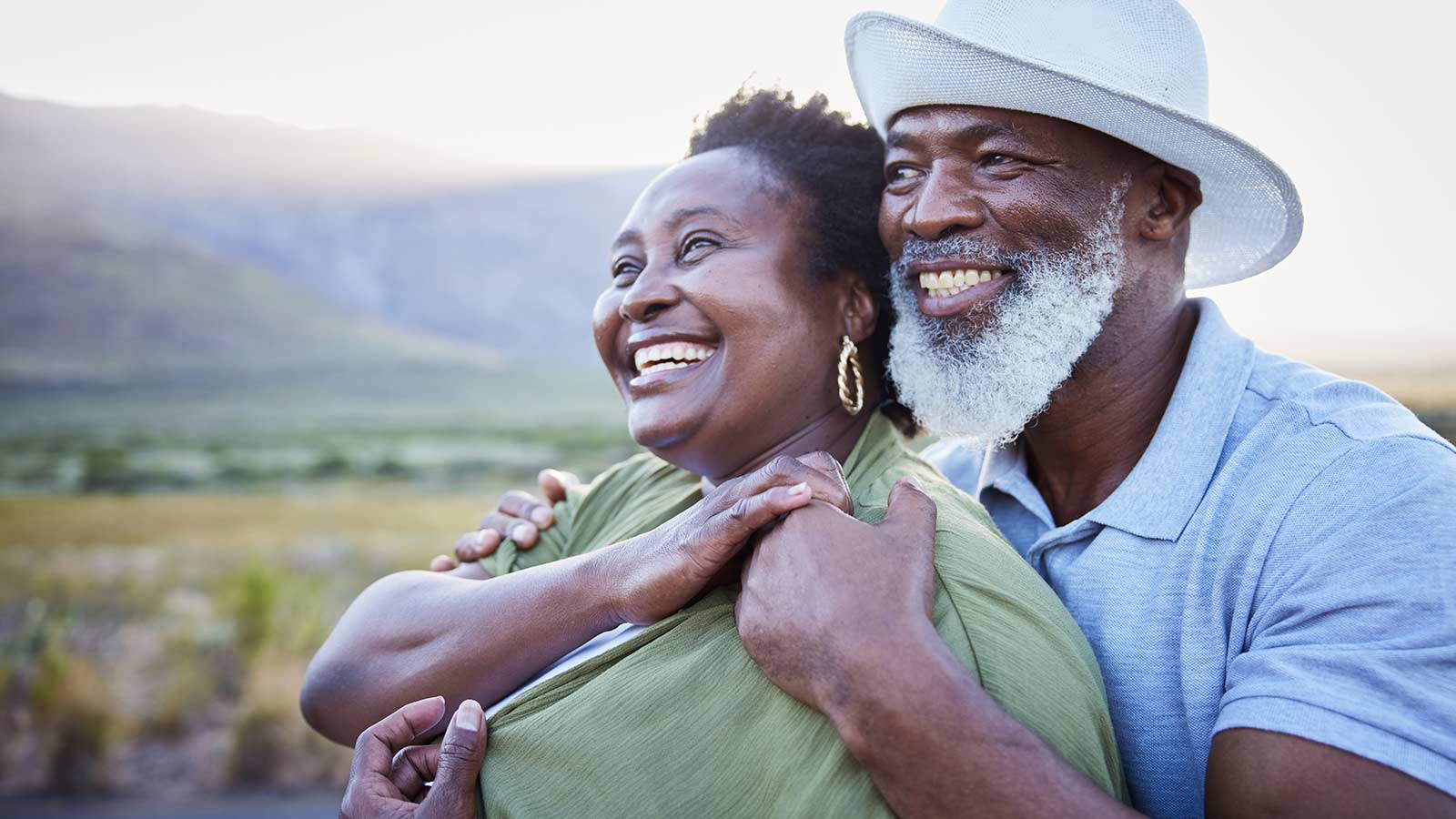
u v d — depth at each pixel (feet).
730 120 6.44
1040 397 5.57
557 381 194.90
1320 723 4.09
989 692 4.47
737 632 4.91
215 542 48.85
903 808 4.17
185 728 26.40
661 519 6.16
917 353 5.80
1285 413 5.19
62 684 27.84
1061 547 5.73
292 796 23.84
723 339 5.70
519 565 6.66
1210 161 5.64
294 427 130.93
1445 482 4.43
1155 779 5.15
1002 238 5.55
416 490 69.87
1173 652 5.14
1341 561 4.47
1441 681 4.03
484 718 5.15
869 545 4.57
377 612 6.06
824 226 5.96
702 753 4.66
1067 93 5.32
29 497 66.95
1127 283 5.69
